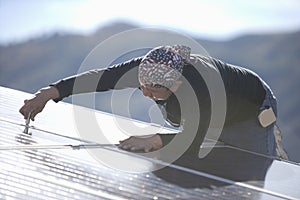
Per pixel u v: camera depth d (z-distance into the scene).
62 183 4.11
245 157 6.01
